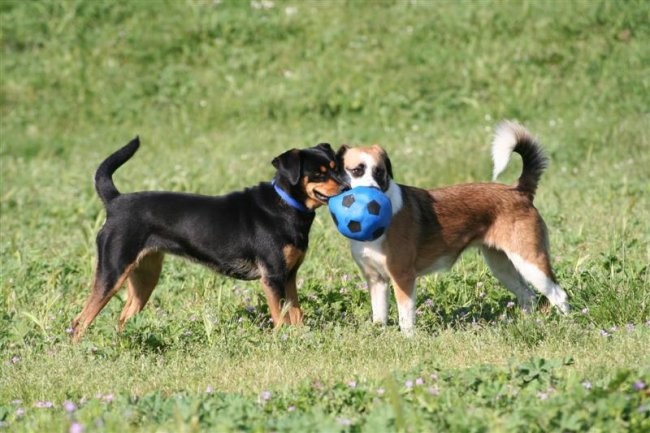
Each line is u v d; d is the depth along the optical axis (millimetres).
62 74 25703
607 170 19047
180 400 8000
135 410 7875
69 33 26953
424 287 12398
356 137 22422
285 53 25906
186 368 9656
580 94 23328
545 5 26031
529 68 24375
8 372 9836
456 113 23500
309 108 24156
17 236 16156
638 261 12430
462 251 11617
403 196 11203
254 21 26797
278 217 11266
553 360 8492
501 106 23219
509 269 11969
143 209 11383
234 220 11406
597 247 13898
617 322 10648
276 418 7613
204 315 11000
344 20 26703
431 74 24500
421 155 20391
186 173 19578
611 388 7648
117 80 25484
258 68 25688
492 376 8273
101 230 11375
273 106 24297
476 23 25938
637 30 24906
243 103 24469
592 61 24172
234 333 10781
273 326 11328
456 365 9188
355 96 24141
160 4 27656
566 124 21828
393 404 7059
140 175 20109
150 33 26672
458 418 7105
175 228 11406
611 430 7000
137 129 23984
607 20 25250
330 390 8227
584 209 16297
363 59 25203
